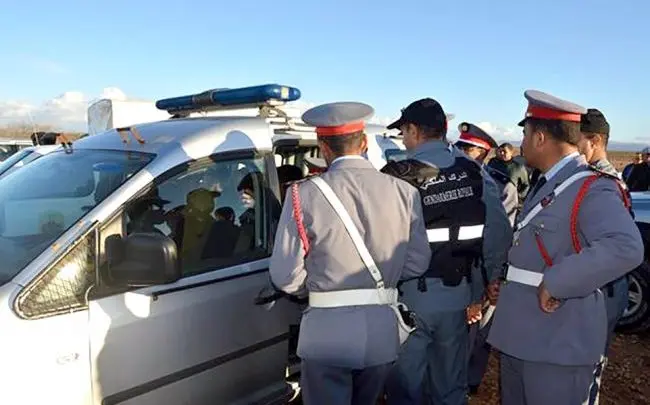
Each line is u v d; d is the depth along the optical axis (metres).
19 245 2.32
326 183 2.24
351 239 2.20
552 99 2.34
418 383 2.99
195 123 2.98
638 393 4.22
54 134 4.04
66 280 2.16
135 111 4.67
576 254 2.09
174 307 2.50
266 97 3.19
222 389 2.76
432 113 3.00
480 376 4.06
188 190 2.65
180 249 2.60
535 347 2.31
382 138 4.20
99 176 2.58
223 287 2.72
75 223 2.26
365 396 2.37
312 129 3.62
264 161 3.03
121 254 2.28
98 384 2.24
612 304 3.15
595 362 2.30
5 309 2.02
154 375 2.44
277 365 3.05
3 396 1.97
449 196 2.89
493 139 4.23
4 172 3.18
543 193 2.35
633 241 2.01
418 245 2.45
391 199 2.30
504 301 2.45
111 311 2.27
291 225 2.23
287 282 2.25
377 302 2.25
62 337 2.12
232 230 2.86
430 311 2.88
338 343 2.19
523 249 2.37
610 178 2.19
